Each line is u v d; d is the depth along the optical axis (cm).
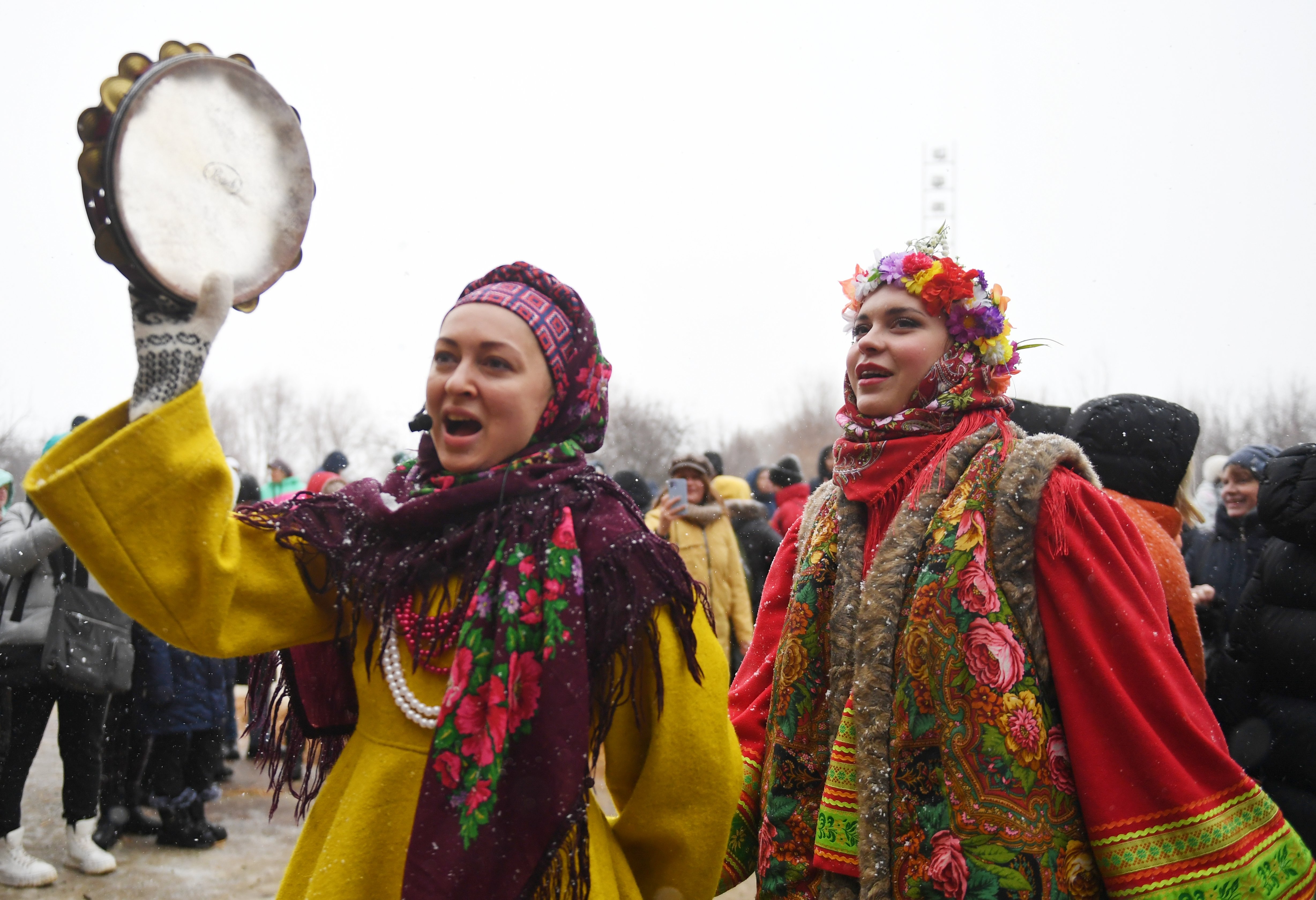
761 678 226
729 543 563
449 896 140
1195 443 287
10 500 483
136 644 455
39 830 486
